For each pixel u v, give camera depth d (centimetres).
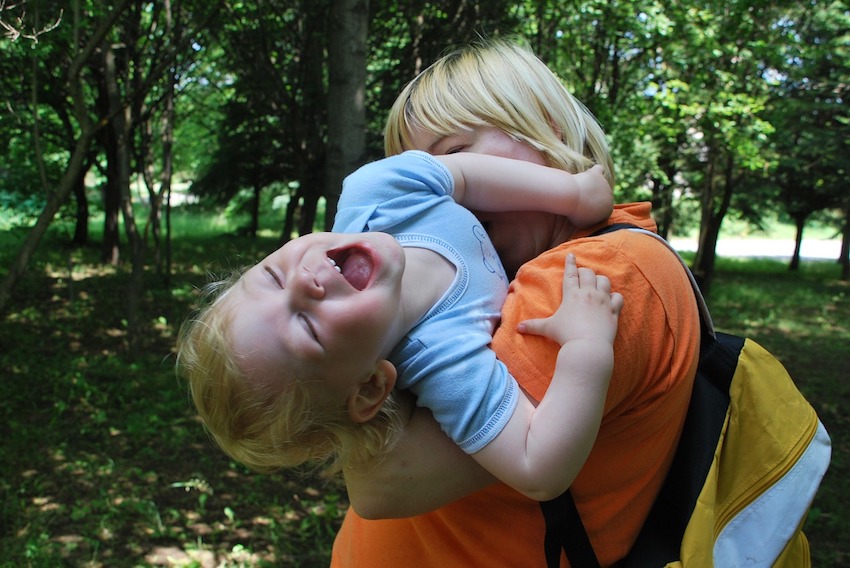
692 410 126
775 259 2961
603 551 119
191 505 502
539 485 100
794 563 145
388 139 143
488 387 102
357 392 100
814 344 1171
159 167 2650
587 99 1148
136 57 934
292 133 1243
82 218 1969
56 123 1571
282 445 101
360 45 485
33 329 1006
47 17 655
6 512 475
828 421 759
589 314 103
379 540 136
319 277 96
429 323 107
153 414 674
